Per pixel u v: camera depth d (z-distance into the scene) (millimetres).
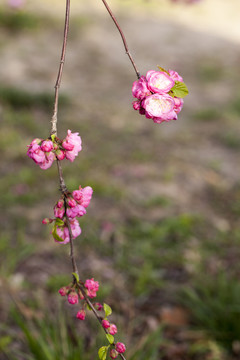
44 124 7027
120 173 5605
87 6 15070
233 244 4242
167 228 4398
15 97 7535
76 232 1469
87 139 6648
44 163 1355
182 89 1419
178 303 3475
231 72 10312
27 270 3768
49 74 9344
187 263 3928
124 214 4719
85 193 1438
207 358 2959
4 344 2916
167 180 5469
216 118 7711
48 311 3291
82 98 8375
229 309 3148
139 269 3873
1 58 9695
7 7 12062
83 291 1431
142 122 7520
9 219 4477
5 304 3342
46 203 4832
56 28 12070
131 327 3205
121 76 9883
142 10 15484
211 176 5660
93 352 2760
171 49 11969
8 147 6031
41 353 2635
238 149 6500
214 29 14234
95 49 11273
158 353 2986
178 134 7031
